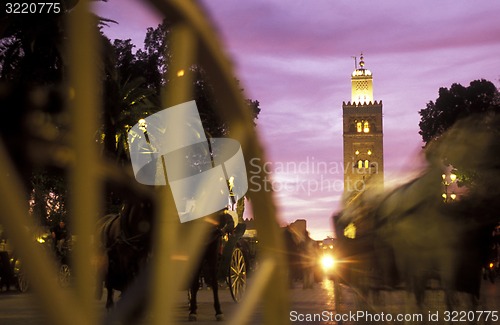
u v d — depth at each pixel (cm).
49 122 110
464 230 909
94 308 111
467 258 932
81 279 111
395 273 1033
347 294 2106
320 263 2434
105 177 123
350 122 17612
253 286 159
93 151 112
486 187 860
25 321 1312
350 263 1124
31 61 1666
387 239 993
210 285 1403
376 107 17525
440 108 9750
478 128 844
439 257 933
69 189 112
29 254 99
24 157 108
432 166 900
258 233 162
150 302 132
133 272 1058
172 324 132
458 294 1010
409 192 939
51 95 112
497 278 3419
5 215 97
